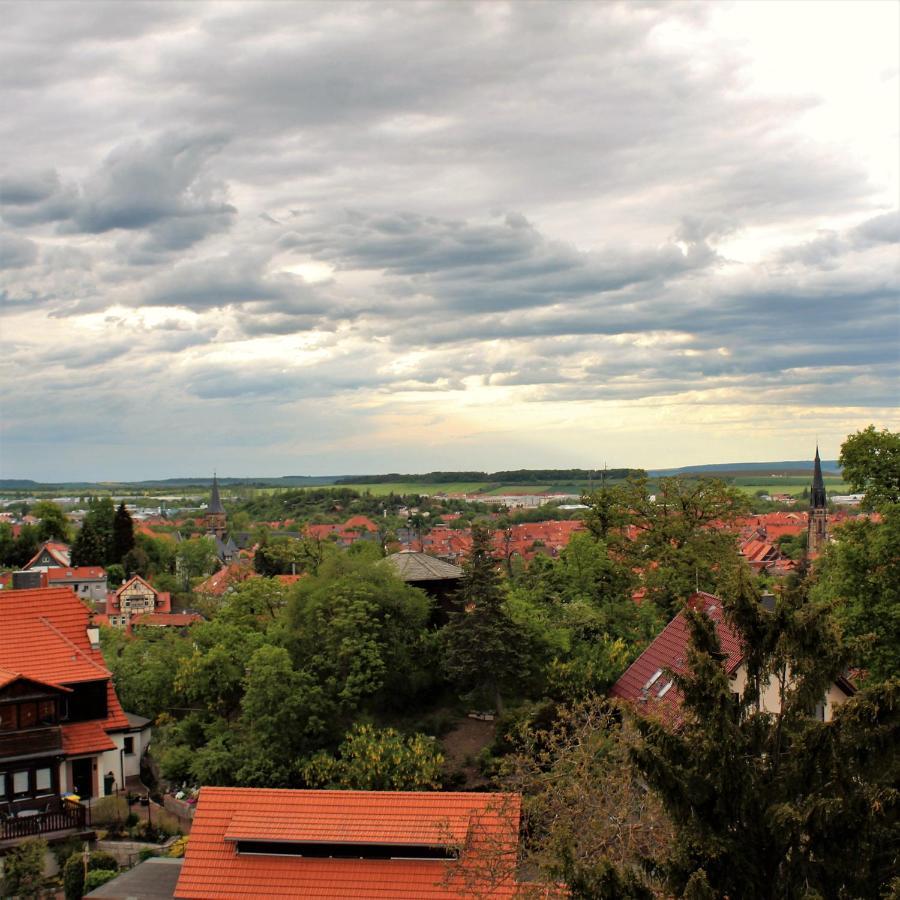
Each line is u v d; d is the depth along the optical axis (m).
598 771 29.84
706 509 74.00
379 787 45.34
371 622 54.00
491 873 29.64
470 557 54.38
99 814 44.84
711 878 21.59
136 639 75.81
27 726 46.19
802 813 20.73
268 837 33.44
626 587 69.88
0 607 51.88
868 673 43.97
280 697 49.47
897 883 19.09
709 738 22.42
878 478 46.81
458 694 55.41
